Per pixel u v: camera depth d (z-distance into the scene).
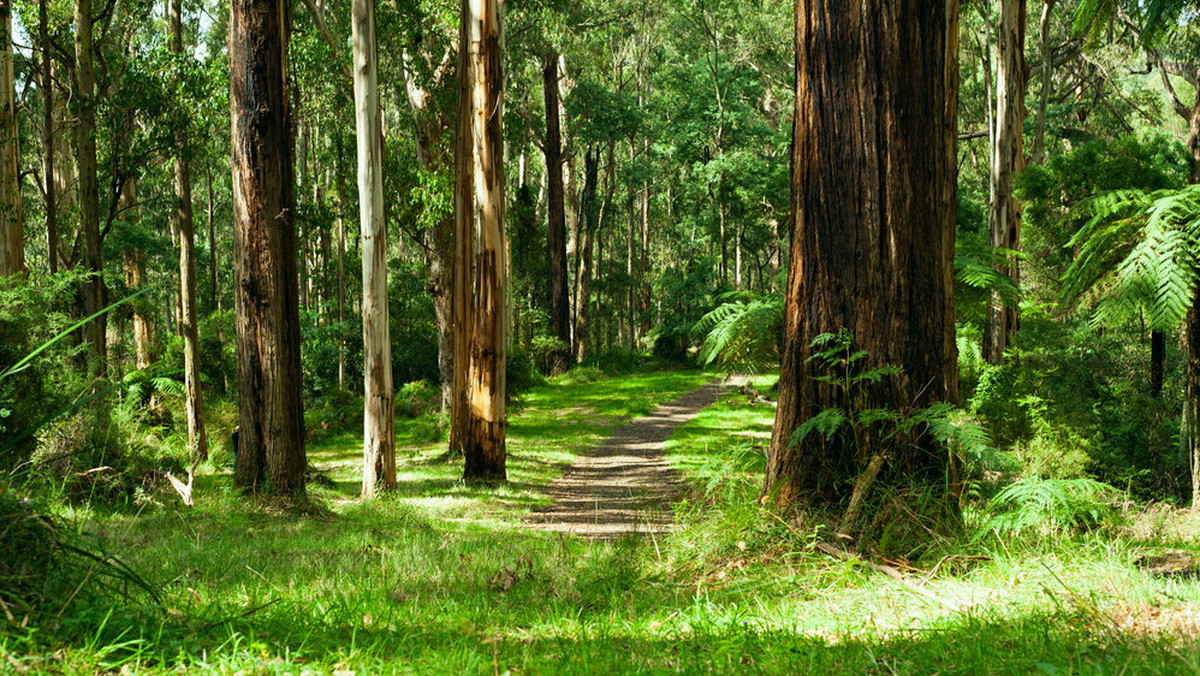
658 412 32.31
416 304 38.62
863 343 6.30
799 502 6.24
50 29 19.36
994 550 5.47
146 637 3.20
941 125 6.48
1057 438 12.52
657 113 55.25
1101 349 18.47
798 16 6.59
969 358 14.10
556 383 44.06
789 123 50.38
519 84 34.47
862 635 4.01
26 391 10.84
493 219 17.39
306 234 31.73
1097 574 4.60
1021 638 3.54
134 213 29.41
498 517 13.27
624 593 5.55
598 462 21.55
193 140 19.34
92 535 3.67
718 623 4.35
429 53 27.45
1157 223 8.69
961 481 6.28
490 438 17.75
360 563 7.55
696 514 6.60
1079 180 17.16
